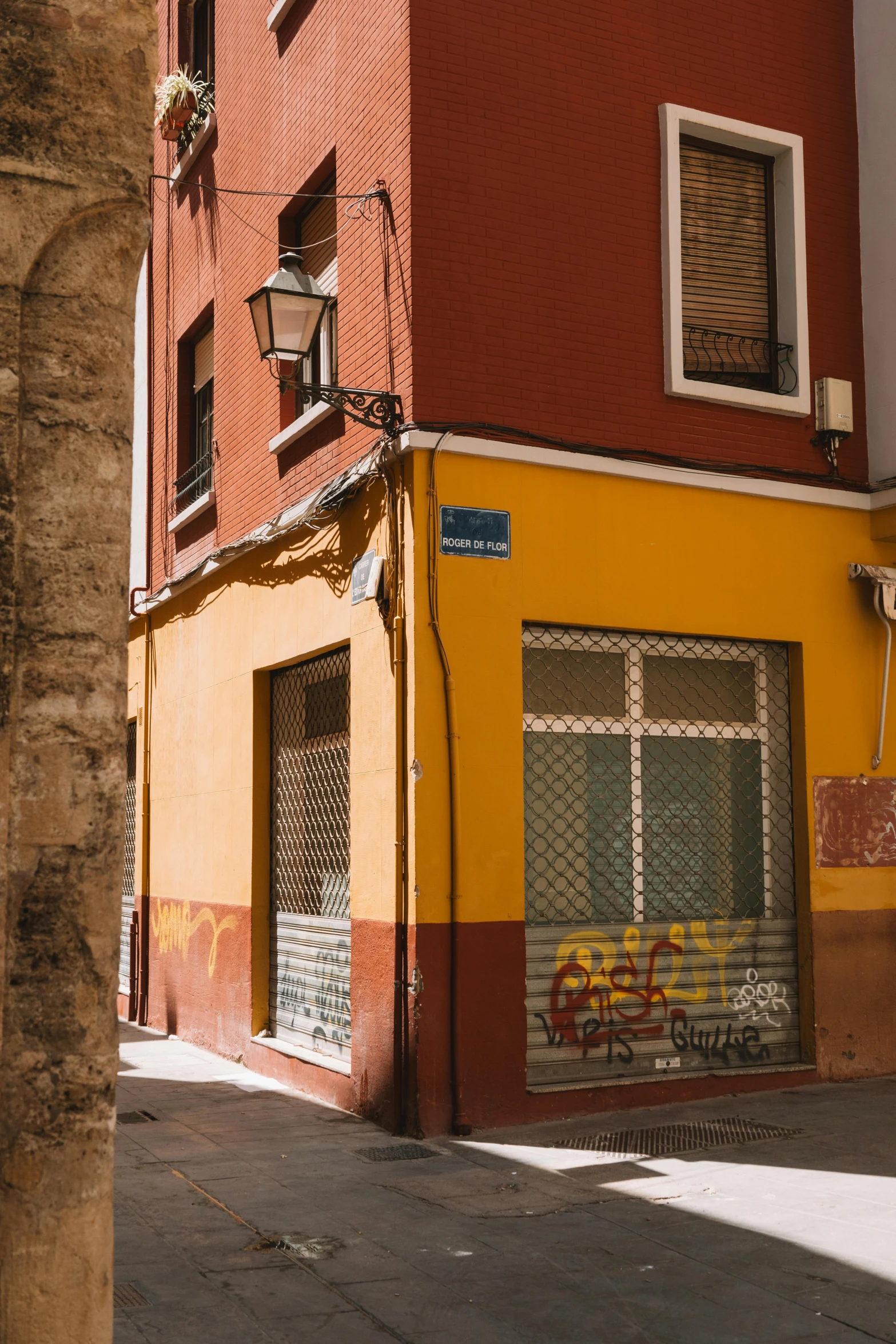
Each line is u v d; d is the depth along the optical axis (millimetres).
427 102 8336
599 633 8781
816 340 9664
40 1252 2695
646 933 8672
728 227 9633
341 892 9258
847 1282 5059
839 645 9555
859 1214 5957
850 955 9305
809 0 9914
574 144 8812
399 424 8203
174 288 13680
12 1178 2691
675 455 8969
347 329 9180
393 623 8172
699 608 8969
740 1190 6418
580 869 8594
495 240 8453
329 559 9312
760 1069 8898
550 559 8422
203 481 12758
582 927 8445
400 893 7957
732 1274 5191
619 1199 6305
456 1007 7789
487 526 8211
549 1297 4961
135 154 3012
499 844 8039
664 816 8945
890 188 9727
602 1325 4672
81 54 2963
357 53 9133
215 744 11648
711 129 9352
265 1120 8398
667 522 8922
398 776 8016
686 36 9328
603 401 8719
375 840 8352
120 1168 7062
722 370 9500
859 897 9406
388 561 8281
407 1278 5184
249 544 10641
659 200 9102
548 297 8594
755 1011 9023
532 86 8695
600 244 8836
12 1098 2703
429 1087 7719
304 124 10141
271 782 10703
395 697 8094
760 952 9094
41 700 2793
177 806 12695
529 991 8211
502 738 8125
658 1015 8648
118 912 2873
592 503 8625
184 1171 6988
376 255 8711
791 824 9398
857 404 9812
